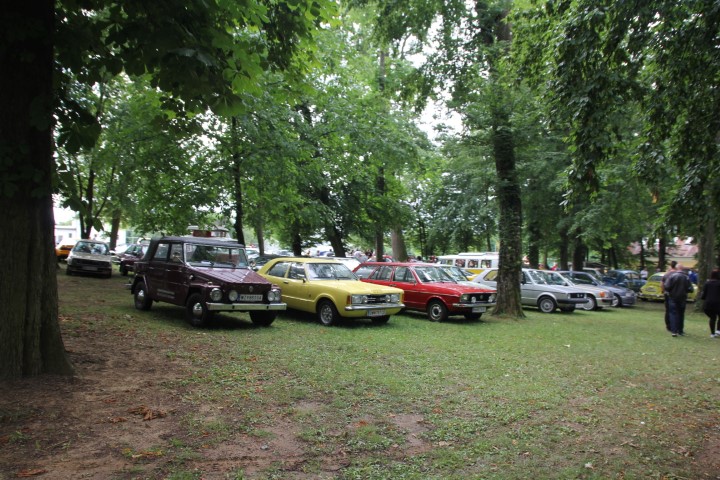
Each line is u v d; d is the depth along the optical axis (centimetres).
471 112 1408
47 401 464
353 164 2033
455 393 587
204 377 593
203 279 949
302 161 1825
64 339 735
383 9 1466
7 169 475
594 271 2638
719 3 490
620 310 2008
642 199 1942
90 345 713
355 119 1933
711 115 560
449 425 475
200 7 498
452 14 1430
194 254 1023
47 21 504
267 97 1479
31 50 494
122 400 491
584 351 920
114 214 2939
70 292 1389
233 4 517
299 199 1872
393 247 3297
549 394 599
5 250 493
